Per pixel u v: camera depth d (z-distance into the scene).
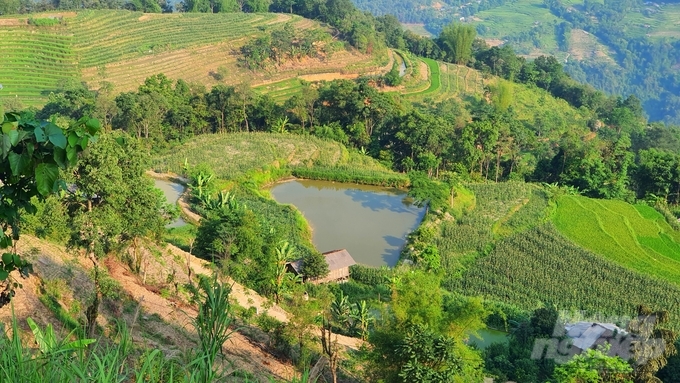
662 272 56.69
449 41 165.62
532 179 94.00
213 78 126.50
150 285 32.56
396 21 175.25
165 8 165.62
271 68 132.50
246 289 39.59
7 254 10.70
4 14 131.12
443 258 56.34
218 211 48.62
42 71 119.25
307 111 99.25
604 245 62.19
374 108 96.94
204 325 11.73
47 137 8.73
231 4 165.75
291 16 160.75
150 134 87.12
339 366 31.08
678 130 147.12
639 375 34.50
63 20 129.38
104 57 125.88
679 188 87.25
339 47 143.62
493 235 62.00
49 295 24.00
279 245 46.72
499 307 46.88
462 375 26.80
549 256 57.41
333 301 41.12
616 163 88.50
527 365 37.97
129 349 12.63
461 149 91.69
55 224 26.88
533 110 140.75
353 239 61.50
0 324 10.69
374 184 76.69
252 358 26.97
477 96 141.38
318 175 77.88
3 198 9.98
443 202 66.62
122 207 29.14
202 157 77.94
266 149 81.75
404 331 27.70
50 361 9.32
